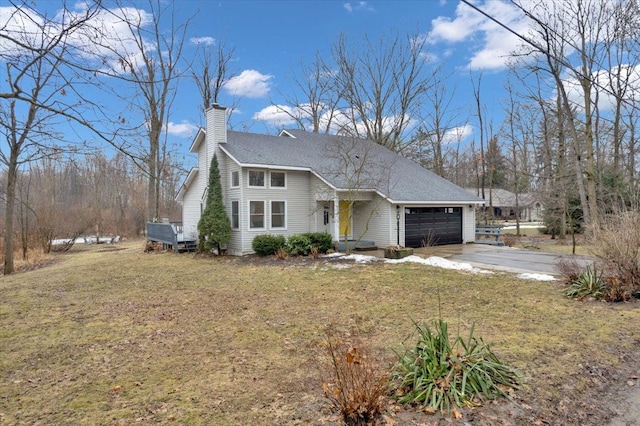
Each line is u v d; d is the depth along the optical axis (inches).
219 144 654.5
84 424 147.6
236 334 251.1
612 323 253.0
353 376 141.3
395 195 660.7
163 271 512.7
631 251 315.0
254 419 146.8
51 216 922.7
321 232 658.2
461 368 162.1
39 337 254.7
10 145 336.5
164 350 226.5
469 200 756.6
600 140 852.0
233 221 650.8
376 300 329.1
